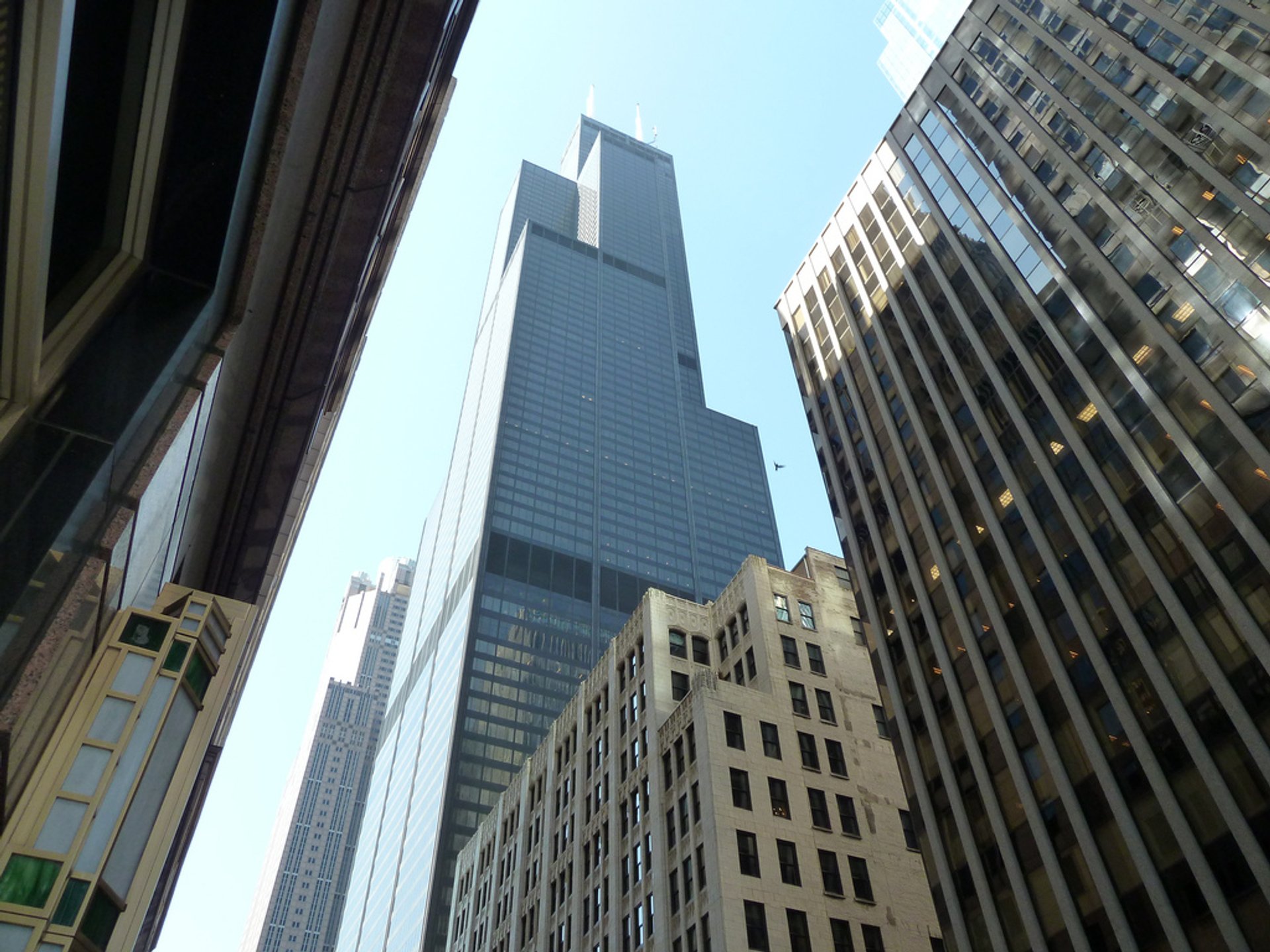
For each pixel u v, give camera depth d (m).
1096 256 43.00
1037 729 38.00
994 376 47.75
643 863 60.03
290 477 34.22
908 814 60.12
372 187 26.25
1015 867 36.81
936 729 44.09
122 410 12.90
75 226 14.14
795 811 56.25
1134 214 41.59
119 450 12.69
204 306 15.38
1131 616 35.44
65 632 11.63
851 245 66.94
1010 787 38.50
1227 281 35.50
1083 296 43.09
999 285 49.62
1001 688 40.81
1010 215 50.25
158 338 14.32
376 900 168.62
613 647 79.75
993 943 36.72
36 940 14.70
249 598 39.62
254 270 17.58
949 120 59.25
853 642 71.06
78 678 14.46
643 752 66.19
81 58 13.13
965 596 44.97
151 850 18.02
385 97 24.34
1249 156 36.53
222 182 15.45
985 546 44.69
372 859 182.88
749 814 54.41
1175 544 34.50
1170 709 32.59
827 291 68.56
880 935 52.25
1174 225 39.06
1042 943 34.41
